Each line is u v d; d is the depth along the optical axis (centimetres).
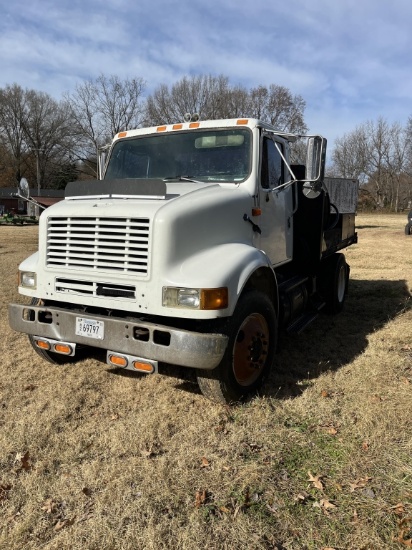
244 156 442
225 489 281
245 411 371
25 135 7006
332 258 696
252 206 435
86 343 363
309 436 337
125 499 273
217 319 356
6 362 488
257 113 4709
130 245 346
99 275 358
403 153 6819
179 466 304
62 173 5403
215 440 333
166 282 334
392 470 293
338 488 278
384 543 236
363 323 637
